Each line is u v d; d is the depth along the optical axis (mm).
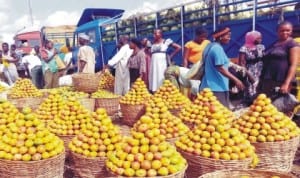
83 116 5000
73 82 8883
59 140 4312
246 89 7500
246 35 7664
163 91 6758
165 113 4703
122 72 9508
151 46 9336
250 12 8742
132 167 3457
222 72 5410
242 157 3691
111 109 7785
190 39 9938
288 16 7383
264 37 7973
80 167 4184
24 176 3861
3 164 3877
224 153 3682
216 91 5586
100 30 14703
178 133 4590
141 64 9188
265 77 5527
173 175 3410
